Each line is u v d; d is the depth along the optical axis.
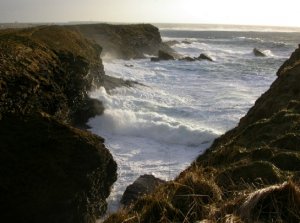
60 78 15.65
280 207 3.31
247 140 6.20
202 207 3.58
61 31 24.42
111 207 10.24
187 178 4.19
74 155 9.73
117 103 19.11
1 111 10.92
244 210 3.26
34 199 8.67
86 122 17.16
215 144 11.00
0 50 14.13
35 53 15.66
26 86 12.45
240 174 4.23
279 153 4.62
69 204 8.76
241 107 19.64
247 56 50.97
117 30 49.31
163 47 58.66
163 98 21.95
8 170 9.10
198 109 19.27
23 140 10.01
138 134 16.05
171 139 15.20
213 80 29.39
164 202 3.82
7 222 8.39
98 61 24.23
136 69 33.81
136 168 12.40
